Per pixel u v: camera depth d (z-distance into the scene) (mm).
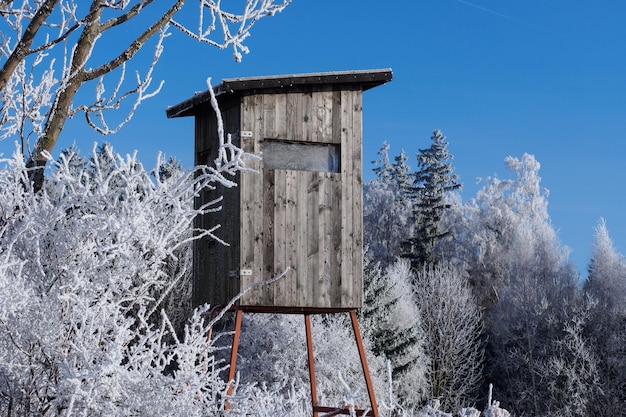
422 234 43344
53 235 2758
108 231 2689
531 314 32219
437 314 29688
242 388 3018
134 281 2893
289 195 8969
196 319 2936
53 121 3133
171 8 3131
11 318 2664
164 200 2693
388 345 23062
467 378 29141
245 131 8914
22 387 2736
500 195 51750
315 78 9102
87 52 3094
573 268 39250
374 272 23734
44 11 2752
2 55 3166
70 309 2752
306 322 10047
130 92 3266
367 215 51812
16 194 2816
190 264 13680
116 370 2561
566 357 30344
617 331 30766
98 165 2797
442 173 49531
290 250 8898
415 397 23656
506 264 42906
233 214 8898
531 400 30188
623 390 30047
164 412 2654
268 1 3148
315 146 9266
